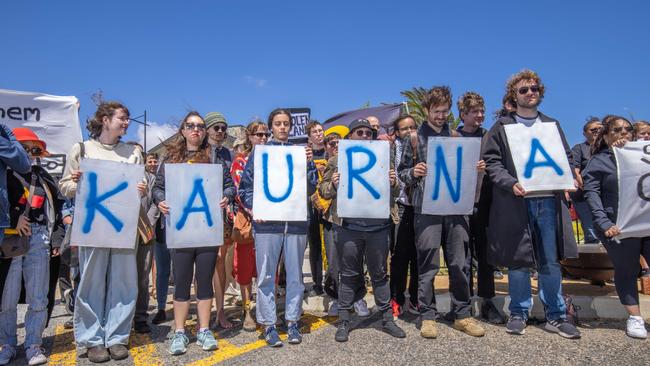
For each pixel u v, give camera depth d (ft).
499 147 12.72
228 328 13.56
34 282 11.05
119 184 11.28
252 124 15.01
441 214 12.25
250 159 12.80
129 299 11.43
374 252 12.27
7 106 20.54
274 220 11.90
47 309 12.23
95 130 12.02
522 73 12.66
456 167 12.28
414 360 10.31
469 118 13.47
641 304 13.88
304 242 12.39
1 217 10.09
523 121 12.76
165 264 14.73
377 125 16.97
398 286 14.32
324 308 15.66
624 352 10.66
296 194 12.12
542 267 12.28
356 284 12.79
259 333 12.91
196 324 14.23
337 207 12.05
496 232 12.46
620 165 12.05
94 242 10.83
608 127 12.78
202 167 11.98
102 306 11.32
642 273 16.05
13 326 11.18
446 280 18.20
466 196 12.23
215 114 14.38
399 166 13.30
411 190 12.96
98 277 11.16
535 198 12.27
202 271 11.76
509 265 12.16
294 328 11.98
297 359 10.55
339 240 12.43
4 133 10.31
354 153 12.35
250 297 13.55
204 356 10.99
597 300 13.92
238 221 13.21
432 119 12.91
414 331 12.59
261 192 12.06
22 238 10.64
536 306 13.96
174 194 11.66
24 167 10.38
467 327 12.14
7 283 10.86
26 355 10.77
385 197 12.14
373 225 12.26
